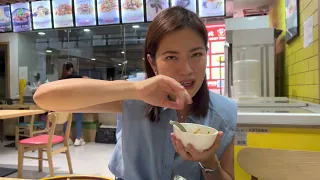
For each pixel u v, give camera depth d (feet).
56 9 17.30
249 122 4.77
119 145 3.08
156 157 2.86
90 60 19.49
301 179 3.23
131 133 2.92
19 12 18.17
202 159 2.17
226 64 8.89
